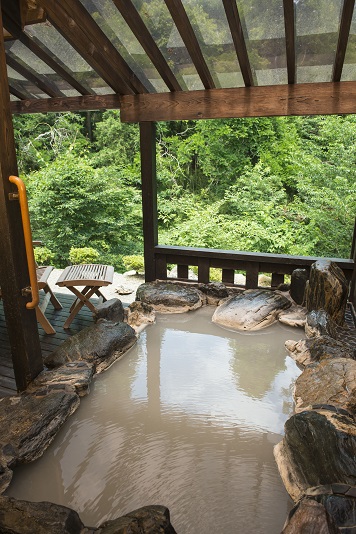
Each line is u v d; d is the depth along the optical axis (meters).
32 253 2.21
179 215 9.64
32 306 2.33
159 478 1.99
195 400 2.64
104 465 2.08
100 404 2.60
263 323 3.73
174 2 2.66
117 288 5.01
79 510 1.81
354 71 3.28
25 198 2.12
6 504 1.64
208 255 4.41
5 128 2.11
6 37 2.80
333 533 1.45
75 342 3.07
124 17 2.84
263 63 3.31
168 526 1.53
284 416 2.47
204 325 3.84
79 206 8.14
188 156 9.85
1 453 1.96
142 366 3.09
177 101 3.87
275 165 8.94
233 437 2.29
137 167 10.19
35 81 3.90
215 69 3.48
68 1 2.74
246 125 8.86
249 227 8.41
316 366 2.69
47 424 2.22
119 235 8.91
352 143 7.64
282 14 2.75
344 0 2.48
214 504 1.84
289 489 1.87
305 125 8.96
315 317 3.44
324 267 3.66
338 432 1.94
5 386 2.61
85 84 3.95
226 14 2.74
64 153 9.05
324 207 7.86
